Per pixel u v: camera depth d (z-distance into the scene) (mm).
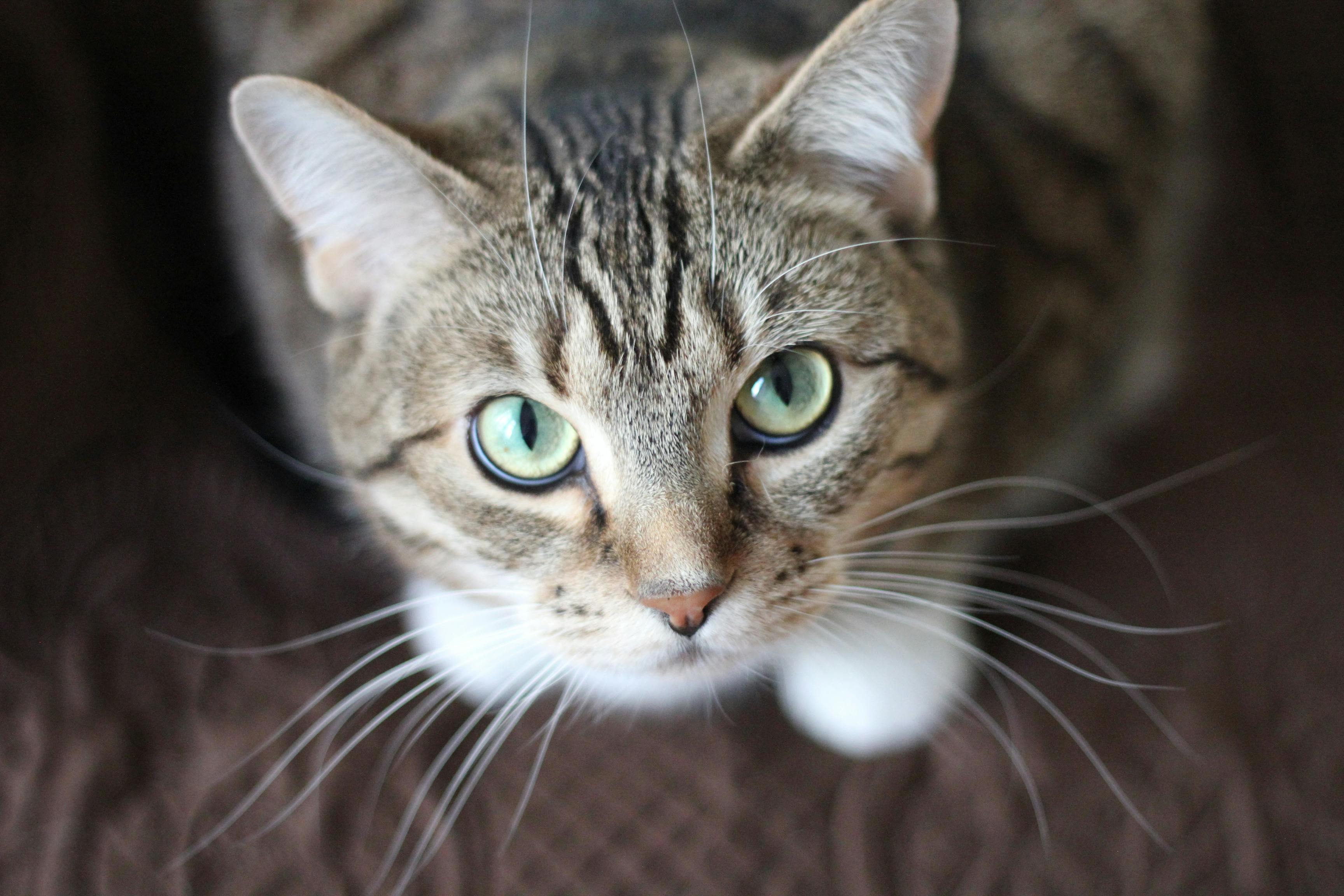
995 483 425
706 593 371
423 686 424
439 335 379
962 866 431
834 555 395
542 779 446
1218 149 568
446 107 425
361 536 455
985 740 452
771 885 427
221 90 483
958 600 460
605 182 376
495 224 375
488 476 382
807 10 453
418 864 428
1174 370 537
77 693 450
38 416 503
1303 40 588
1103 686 463
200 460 505
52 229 527
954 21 376
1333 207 573
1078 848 435
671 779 447
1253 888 427
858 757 451
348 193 382
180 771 441
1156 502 508
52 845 423
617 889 427
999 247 440
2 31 530
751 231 375
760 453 380
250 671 462
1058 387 464
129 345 521
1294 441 521
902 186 397
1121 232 470
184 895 419
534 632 393
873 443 390
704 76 408
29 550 478
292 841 430
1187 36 493
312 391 454
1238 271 563
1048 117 458
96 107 528
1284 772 446
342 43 467
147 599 473
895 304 388
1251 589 485
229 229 491
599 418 370
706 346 367
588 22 446
